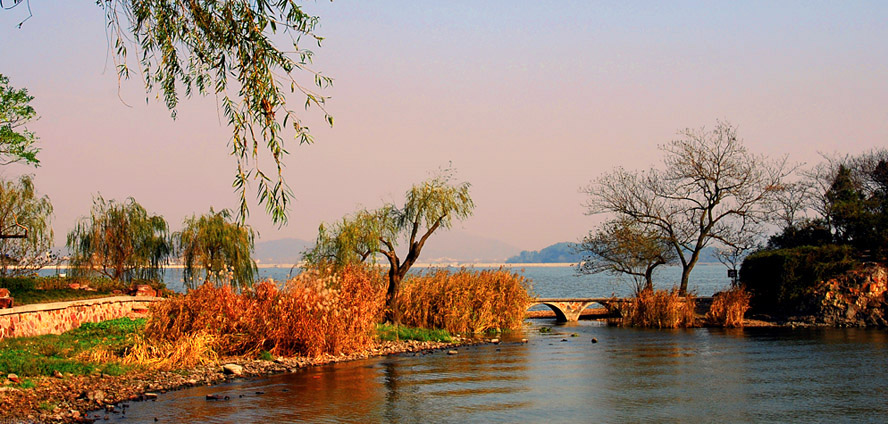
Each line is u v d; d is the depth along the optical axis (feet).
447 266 110.63
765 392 55.01
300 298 73.36
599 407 48.85
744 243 141.49
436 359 73.72
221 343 68.85
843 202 136.26
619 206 143.33
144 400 48.85
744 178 137.59
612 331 108.88
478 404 49.67
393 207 101.91
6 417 41.63
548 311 144.46
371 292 84.43
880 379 61.36
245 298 72.95
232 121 31.81
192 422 42.75
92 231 113.50
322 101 32.32
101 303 88.43
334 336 74.08
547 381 59.82
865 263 119.55
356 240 96.73
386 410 47.29
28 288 85.56
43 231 101.09
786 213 153.28
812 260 122.21
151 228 120.26
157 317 67.31
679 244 140.97
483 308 105.70
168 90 33.50
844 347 85.15
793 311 121.08
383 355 76.84
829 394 54.29
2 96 91.66
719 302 119.55
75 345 65.87
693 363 71.77
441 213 100.68
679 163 139.64
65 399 47.21
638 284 144.46
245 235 122.31
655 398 52.49
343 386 56.13
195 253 118.83
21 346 62.39
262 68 31.91
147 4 32.22
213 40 32.24
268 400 50.01
